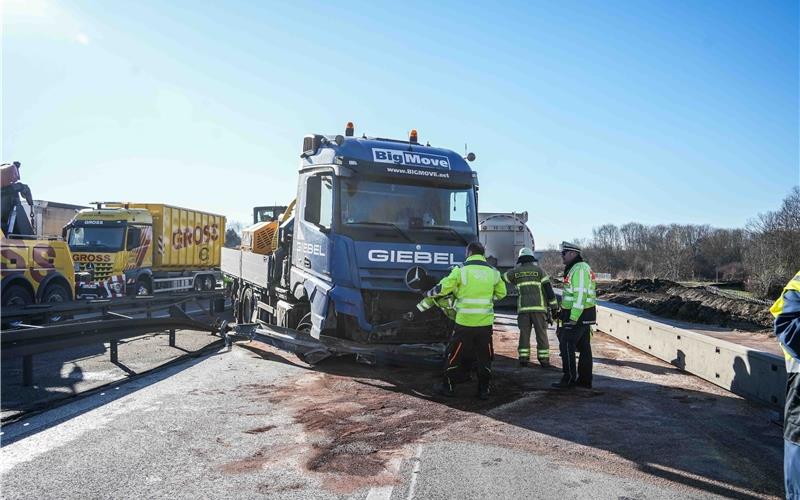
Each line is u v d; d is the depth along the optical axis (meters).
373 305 8.41
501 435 5.94
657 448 5.61
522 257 10.34
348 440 5.69
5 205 12.11
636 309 23.98
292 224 11.42
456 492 4.46
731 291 31.38
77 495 4.33
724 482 4.80
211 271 26.44
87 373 8.68
